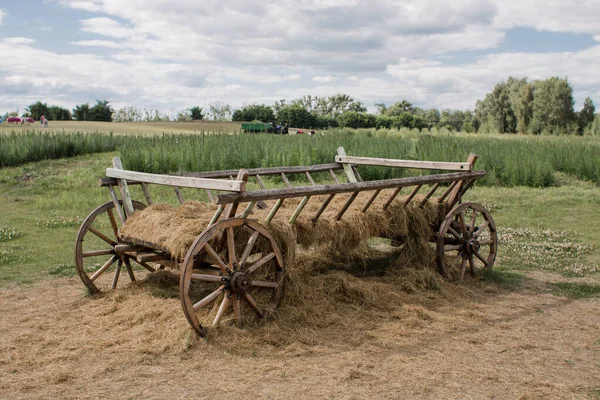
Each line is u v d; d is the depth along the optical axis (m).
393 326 5.44
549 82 63.03
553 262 8.38
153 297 6.07
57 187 14.55
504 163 17.02
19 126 45.72
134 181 6.79
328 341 5.04
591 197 14.06
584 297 6.71
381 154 17.69
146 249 6.02
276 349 4.84
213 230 4.99
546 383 4.22
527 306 6.32
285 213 6.18
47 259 8.22
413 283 6.69
